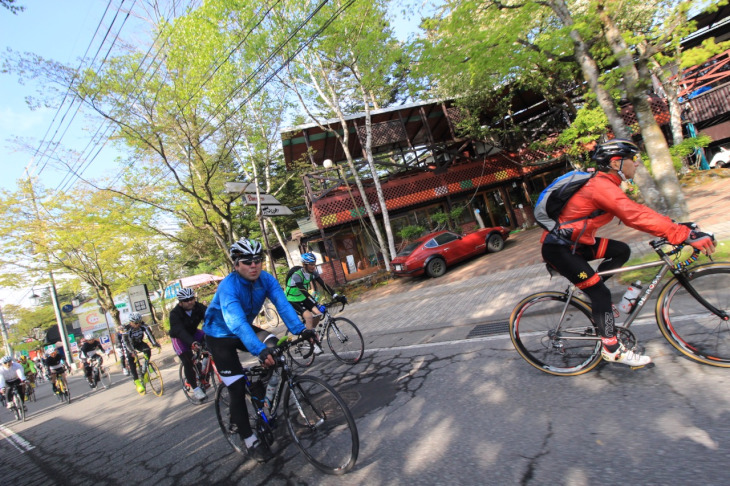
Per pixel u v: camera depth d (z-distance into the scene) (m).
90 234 16.77
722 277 2.93
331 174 22.11
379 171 25.22
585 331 3.43
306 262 6.39
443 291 10.32
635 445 2.39
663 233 2.84
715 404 2.57
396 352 5.93
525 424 2.95
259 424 3.43
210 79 11.95
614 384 3.18
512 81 14.84
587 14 6.20
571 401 3.10
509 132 18.70
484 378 4.00
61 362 11.52
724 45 5.23
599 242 3.38
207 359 5.98
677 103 15.70
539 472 2.36
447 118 19.05
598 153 3.09
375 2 12.67
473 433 3.02
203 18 11.44
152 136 12.46
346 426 2.93
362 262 20.09
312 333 3.16
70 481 4.46
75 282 21.88
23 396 10.52
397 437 3.30
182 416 6.00
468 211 20.89
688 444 2.28
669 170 5.85
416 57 9.94
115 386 11.91
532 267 9.47
